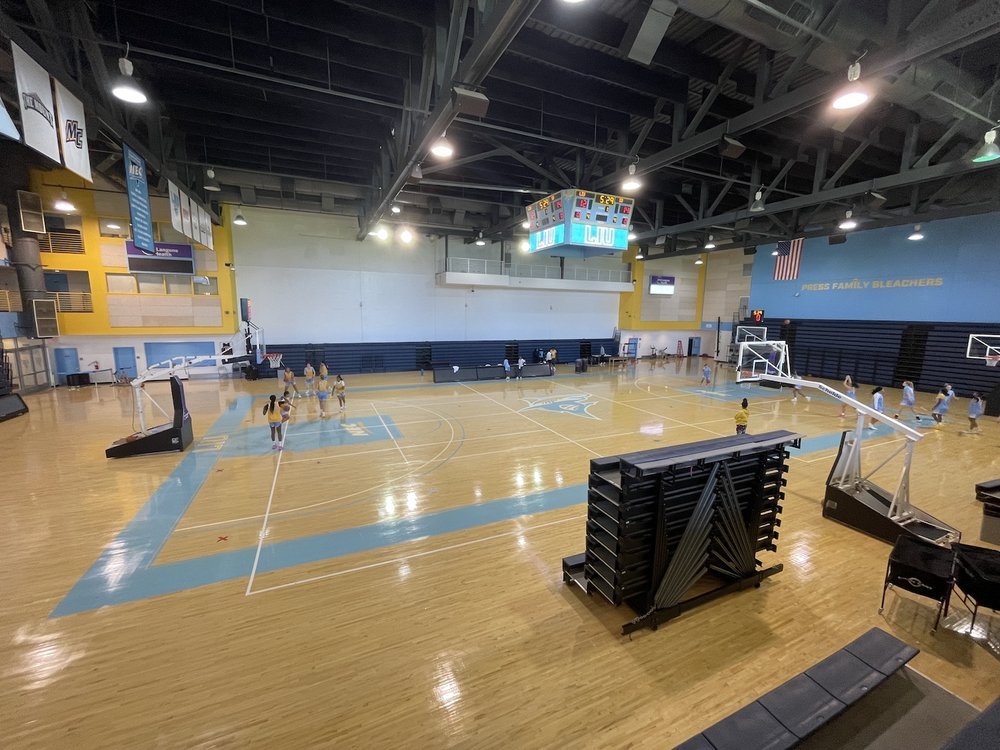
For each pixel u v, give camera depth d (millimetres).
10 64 7953
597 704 3797
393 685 3984
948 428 13547
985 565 4855
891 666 3602
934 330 19234
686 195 17344
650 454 4719
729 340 30359
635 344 31578
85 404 15328
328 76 7543
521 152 13320
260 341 21031
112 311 18891
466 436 12078
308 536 6688
